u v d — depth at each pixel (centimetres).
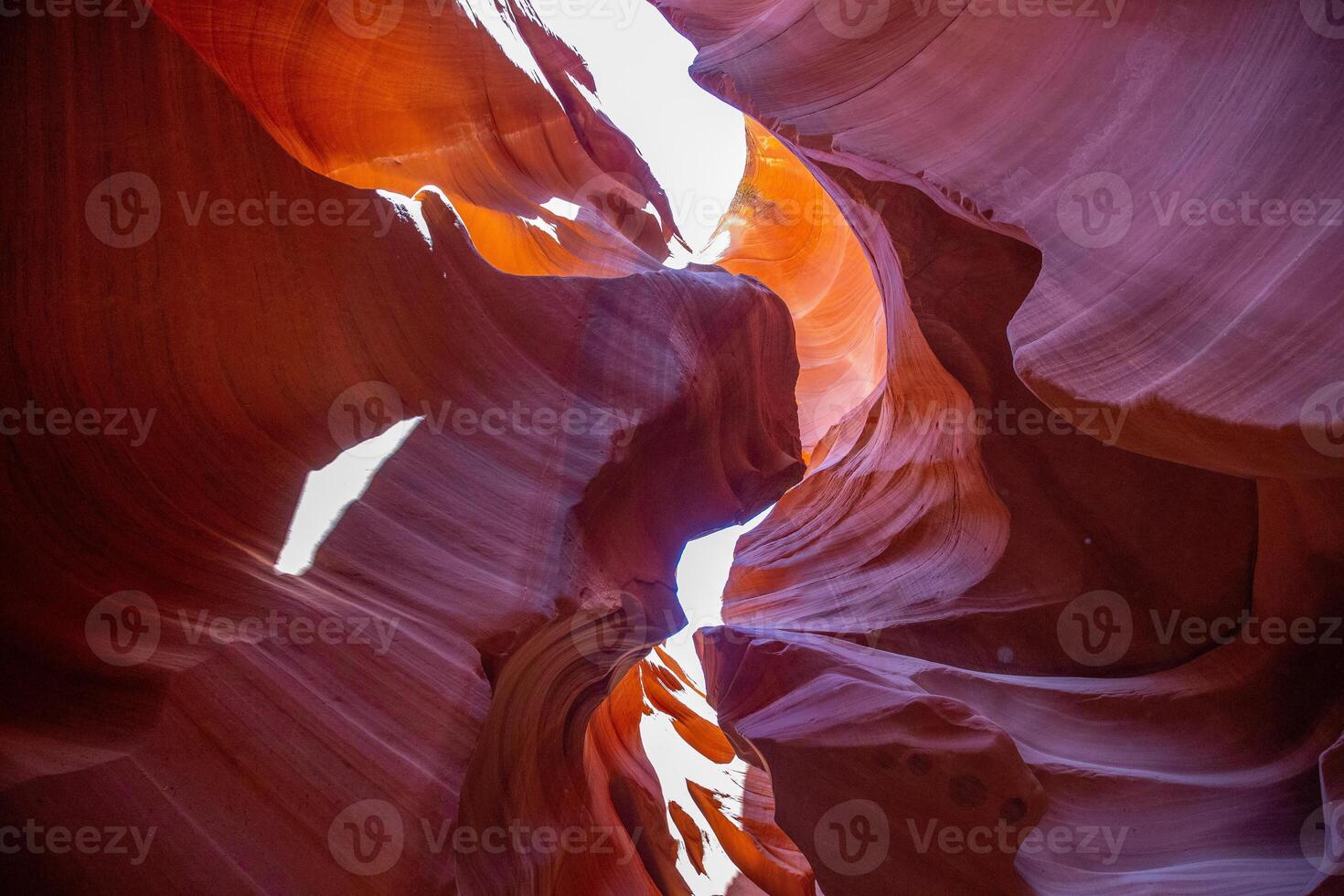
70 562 328
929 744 617
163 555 357
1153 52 537
